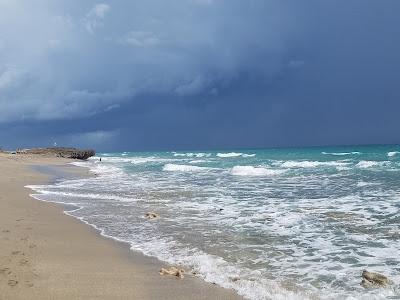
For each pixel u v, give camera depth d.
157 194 20.88
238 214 14.79
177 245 10.72
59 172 38.16
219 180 28.09
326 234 11.48
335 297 6.97
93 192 22.27
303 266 8.76
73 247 10.58
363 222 12.82
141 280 8.02
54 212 15.84
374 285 7.50
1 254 9.43
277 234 11.64
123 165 52.34
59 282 7.78
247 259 9.32
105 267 8.88
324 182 24.64
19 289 7.26
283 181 26.22
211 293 7.26
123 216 15.01
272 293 7.18
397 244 10.26
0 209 15.73
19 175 31.97
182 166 42.47
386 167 34.47
